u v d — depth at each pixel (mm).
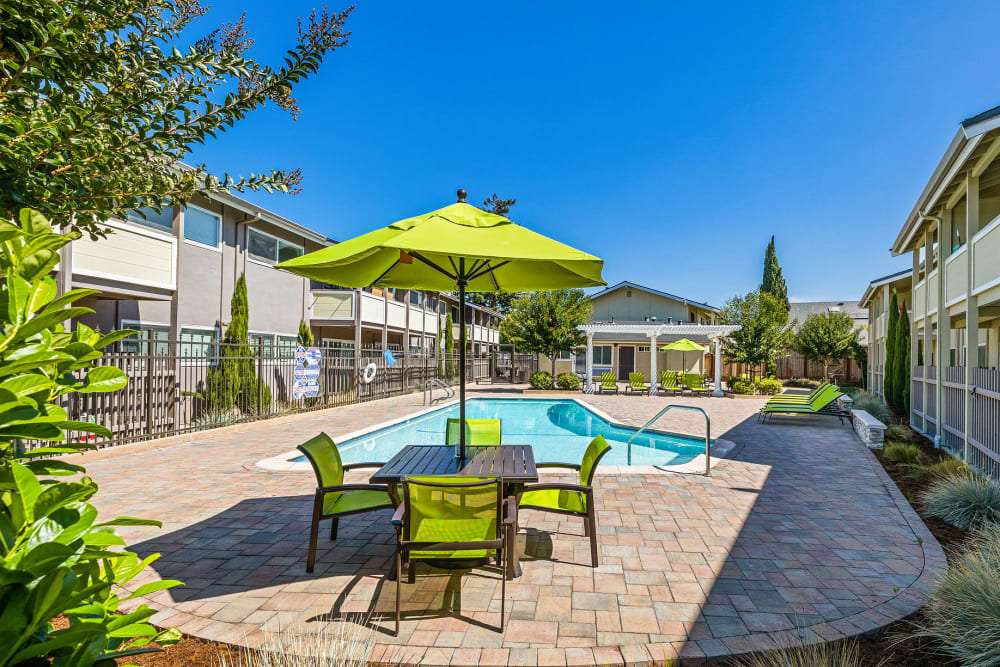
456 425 6551
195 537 4734
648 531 4957
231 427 11273
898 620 3277
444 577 3898
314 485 6637
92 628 1273
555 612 3371
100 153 2039
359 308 19547
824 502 5945
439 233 3816
